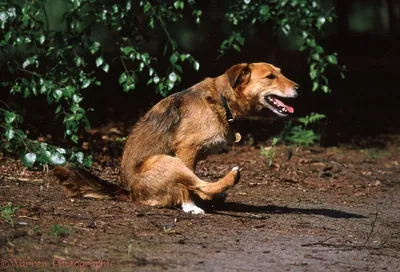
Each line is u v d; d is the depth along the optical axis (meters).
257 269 7.07
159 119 9.62
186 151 9.50
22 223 7.98
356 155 15.92
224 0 22.55
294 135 16.34
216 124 9.55
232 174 8.95
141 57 12.48
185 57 12.55
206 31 24.56
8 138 10.98
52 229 7.72
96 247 7.36
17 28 11.80
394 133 18.45
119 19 12.53
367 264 7.66
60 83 11.93
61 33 12.38
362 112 20.22
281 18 14.34
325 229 9.20
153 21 12.70
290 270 7.14
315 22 14.53
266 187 11.95
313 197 11.50
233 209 10.02
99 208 9.05
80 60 12.31
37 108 16.30
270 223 9.24
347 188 12.57
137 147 9.58
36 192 9.79
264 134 16.67
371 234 9.15
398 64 25.25
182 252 7.45
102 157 13.23
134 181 9.48
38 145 11.11
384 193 12.41
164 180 9.25
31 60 11.88
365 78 23.95
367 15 31.80
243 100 9.83
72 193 9.40
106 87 19.34
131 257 7.11
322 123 18.14
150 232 8.15
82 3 12.41
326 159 15.12
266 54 23.06
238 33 13.85
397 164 15.31
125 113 17.55
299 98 20.91
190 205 9.32
